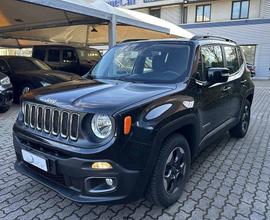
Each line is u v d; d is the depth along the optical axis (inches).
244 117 210.7
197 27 983.0
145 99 103.8
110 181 96.4
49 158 101.7
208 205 121.8
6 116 279.4
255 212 117.3
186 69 130.3
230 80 170.9
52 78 328.2
